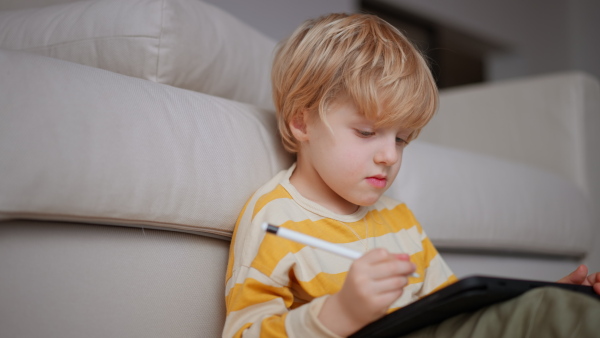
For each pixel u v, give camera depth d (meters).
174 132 0.69
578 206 1.55
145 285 0.66
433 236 1.11
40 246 0.59
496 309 0.54
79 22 0.90
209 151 0.72
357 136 0.71
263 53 1.12
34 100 0.57
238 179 0.74
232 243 0.73
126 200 0.62
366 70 0.71
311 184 0.77
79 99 0.61
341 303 0.56
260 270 0.65
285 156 0.84
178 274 0.69
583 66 4.07
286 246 0.67
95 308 0.62
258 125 0.83
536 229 1.36
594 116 1.80
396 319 0.54
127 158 0.62
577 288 0.65
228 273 0.71
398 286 0.55
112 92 0.66
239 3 2.17
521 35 3.97
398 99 0.71
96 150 0.60
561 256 1.54
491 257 1.32
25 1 1.17
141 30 0.85
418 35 3.57
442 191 1.14
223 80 0.98
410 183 1.09
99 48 0.87
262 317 0.62
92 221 0.61
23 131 0.56
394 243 0.81
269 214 0.70
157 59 0.85
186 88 0.92
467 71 4.04
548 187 1.47
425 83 0.75
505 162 1.42
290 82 0.77
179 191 0.67
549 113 1.82
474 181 1.24
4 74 0.57
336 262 0.71
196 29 0.90
